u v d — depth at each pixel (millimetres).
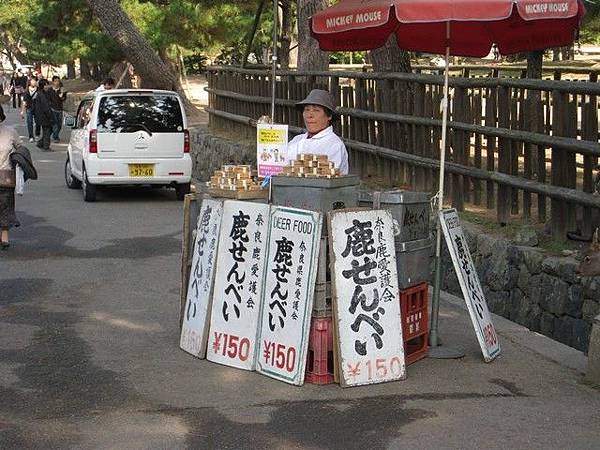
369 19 6926
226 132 19391
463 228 9266
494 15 6441
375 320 6156
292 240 6148
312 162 6301
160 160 15492
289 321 6145
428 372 6441
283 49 23828
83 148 15695
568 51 24125
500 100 9508
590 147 7984
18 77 46312
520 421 5539
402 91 11758
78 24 27547
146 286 9227
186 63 49469
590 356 6246
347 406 5758
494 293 8594
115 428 5398
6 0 53781
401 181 11836
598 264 6895
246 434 5312
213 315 6625
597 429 5426
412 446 5152
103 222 13336
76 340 7242
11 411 5676
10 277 9625
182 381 6211
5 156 10961
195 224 7188
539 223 9047
